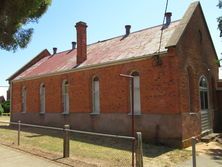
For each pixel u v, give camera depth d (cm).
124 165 1189
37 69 3228
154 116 1873
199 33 2197
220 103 2461
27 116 3098
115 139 2008
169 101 1806
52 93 2750
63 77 2627
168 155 1545
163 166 1309
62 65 2784
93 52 2647
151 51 1955
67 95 2616
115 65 2142
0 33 1132
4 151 1444
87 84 2367
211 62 2392
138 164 1024
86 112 2362
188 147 1789
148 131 1898
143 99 1941
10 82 3412
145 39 2261
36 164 1161
